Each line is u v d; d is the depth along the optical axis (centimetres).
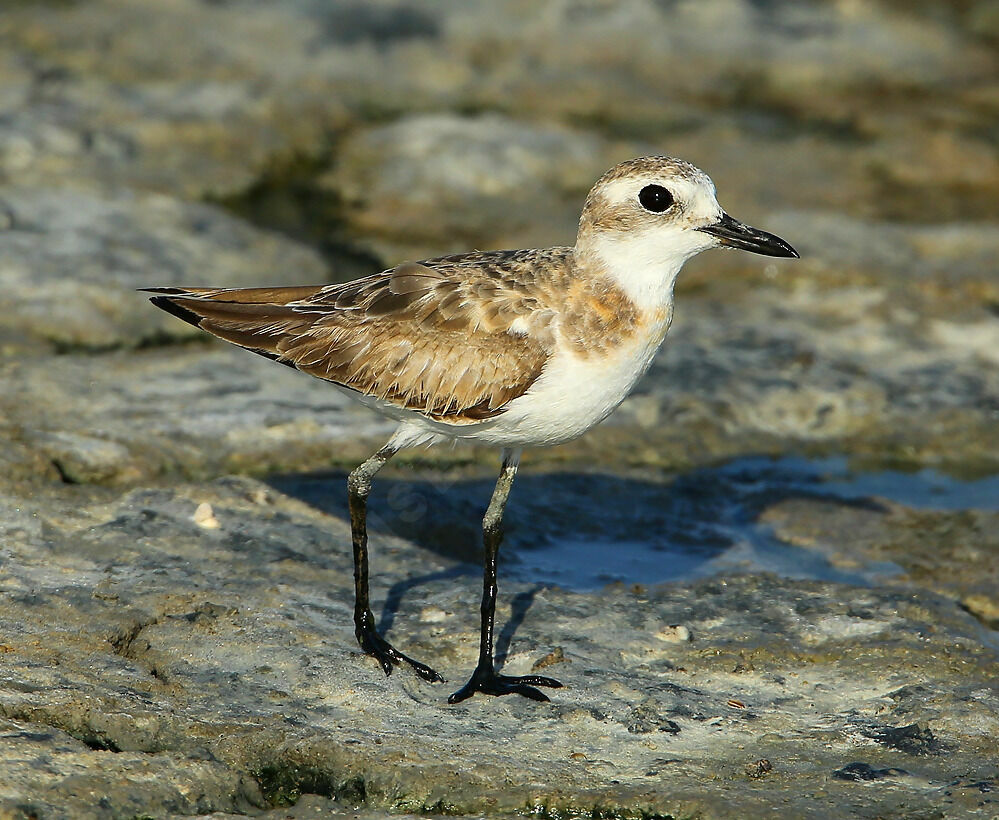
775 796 857
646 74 2381
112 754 849
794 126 2239
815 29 2559
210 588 1068
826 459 1425
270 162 2002
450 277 1008
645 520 1285
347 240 1820
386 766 872
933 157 2147
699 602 1114
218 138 2028
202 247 1705
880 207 1989
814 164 2106
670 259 1013
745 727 946
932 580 1182
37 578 1051
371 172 2005
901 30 2570
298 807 839
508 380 980
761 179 2041
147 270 1619
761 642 1055
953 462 1427
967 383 1560
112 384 1401
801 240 1866
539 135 2116
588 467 1378
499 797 855
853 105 2316
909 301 1739
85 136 1948
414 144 2075
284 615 1044
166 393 1401
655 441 1427
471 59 2378
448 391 991
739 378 1534
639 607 1104
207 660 978
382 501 1250
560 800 853
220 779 849
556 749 912
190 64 2242
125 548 1107
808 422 1479
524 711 955
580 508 1296
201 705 925
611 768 890
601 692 983
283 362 1038
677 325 1664
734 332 1648
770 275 1797
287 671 975
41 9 2364
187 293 1075
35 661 942
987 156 2153
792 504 1322
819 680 1011
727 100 2317
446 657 1025
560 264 1005
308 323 1027
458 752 896
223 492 1211
